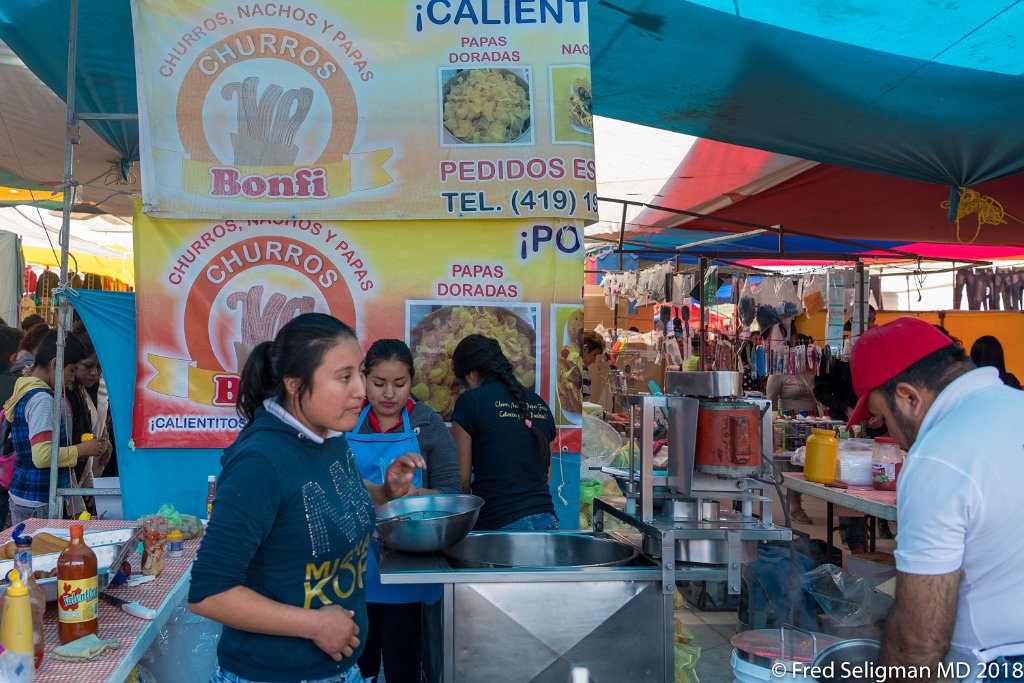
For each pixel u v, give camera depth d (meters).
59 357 3.63
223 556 1.65
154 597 2.32
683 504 2.50
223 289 3.60
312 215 3.60
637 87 4.79
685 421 2.42
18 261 7.57
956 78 4.21
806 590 4.07
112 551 2.42
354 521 1.88
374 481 3.04
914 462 1.79
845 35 3.88
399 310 3.67
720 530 2.36
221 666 1.81
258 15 3.59
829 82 4.41
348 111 3.62
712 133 5.48
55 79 4.71
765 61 4.28
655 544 2.43
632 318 12.47
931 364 1.93
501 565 2.39
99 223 9.20
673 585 2.33
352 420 1.83
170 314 3.57
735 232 8.85
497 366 3.31
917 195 6.84
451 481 3.15
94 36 4.16
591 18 4.02
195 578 1.65
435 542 2.40
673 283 8.93
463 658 2.30
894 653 1.78
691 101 4.93
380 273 3.66
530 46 3.66
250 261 3.62
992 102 4.45
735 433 2.36
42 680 1.75
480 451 3.22
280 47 3.60
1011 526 1.72
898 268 12.09
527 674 2.31
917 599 1.73
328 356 1.77
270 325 3.62
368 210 3.61
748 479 2.46
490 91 3.64
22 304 8.55
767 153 5.90
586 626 2.33
